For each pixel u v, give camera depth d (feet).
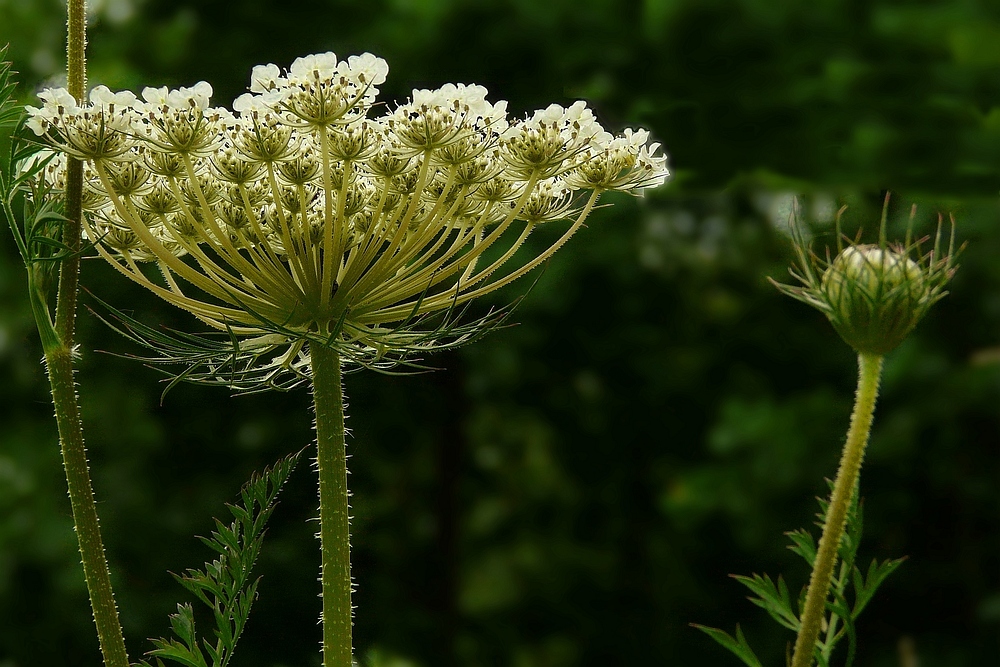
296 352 8.82
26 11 33.94
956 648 36.19
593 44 27.96
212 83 35.47
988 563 35.83
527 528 48.98
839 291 7.44
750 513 38.06
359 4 32.60
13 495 37.17
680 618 44.62
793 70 23.68
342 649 8.30
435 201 9.52
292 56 33.96
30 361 39.91
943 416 33.22
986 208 30.96
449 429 46.11
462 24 30.66
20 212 36.40
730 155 23.95
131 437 38.73
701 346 43.16
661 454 45.65
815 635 7.48
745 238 40.45
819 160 22.82
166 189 9.23
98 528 8.23
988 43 21.47
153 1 34.96
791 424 36.91
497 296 35.88
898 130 21.89
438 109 8.61
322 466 8.41
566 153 8.88
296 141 8.48
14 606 36.68
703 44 24.98
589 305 41.50
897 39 22.25
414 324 8.87
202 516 38.73
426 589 47.50
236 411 40.32
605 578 46.73
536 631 47.65
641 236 39.52
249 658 36.81
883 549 37.68
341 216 8.42
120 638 8.20
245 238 8.75
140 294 37.91
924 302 7.38
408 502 49.08
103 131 8.14
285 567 37.45
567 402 45.27
